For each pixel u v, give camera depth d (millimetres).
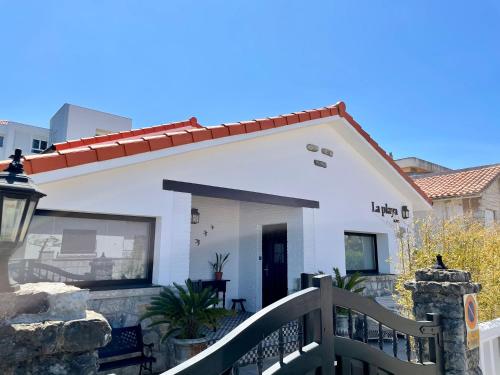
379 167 9719
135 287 5062
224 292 8688
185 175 5910
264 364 5246
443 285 3154
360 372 2359
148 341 5059
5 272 1508
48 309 1459
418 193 10578
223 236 9242
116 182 5129
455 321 3092
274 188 7254
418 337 2945
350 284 7281
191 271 8469
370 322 6965
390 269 9680
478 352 3320
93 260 5004
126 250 5332
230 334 1599
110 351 4496
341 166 8875
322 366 2020
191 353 4707
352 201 8992
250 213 9344
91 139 6691
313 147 8195
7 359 1284
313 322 2062
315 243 7898
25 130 26156
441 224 6211
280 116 7121
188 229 5781
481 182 12852
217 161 6379
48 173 4266
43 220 4660
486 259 5445
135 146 4965
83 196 4805
